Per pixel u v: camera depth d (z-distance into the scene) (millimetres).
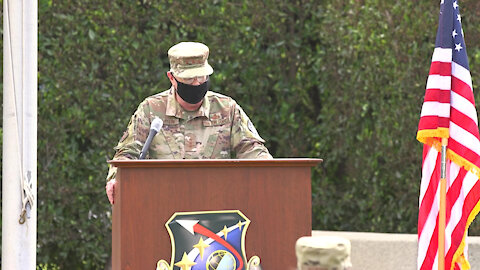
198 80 17094
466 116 19906
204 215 13672
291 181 13984
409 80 28078
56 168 28484
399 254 24719
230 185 13773
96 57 28859
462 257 20531
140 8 29438
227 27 30297
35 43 18422
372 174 29078
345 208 30203
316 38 31156
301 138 31359
